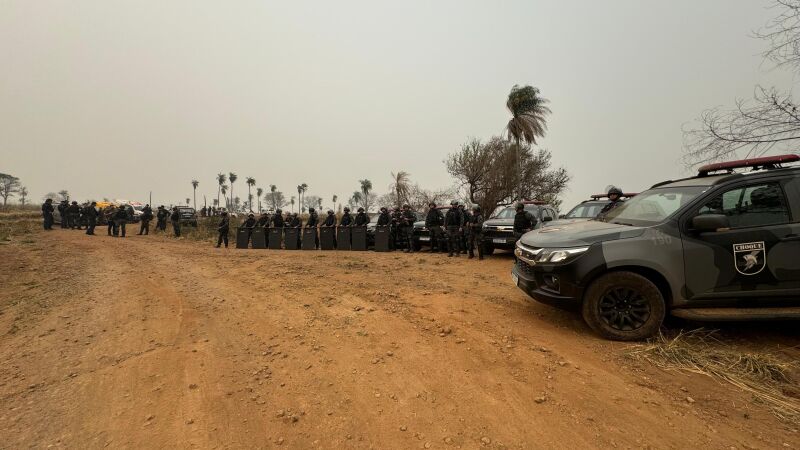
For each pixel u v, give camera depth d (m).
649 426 2.29
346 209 14.84
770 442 2.14
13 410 2.69
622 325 3.66
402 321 4.30
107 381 3.09
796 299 3.45
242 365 3.31
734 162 3.96
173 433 2.33
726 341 3.59
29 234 17.45
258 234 15.84
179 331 4.28
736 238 3.54
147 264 9.45
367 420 2.41
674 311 3.62
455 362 3.21
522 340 3.66
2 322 4.82
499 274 7.50
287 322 4.47
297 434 2.29
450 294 5.51
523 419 2.38
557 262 3.81
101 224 27.72
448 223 10.80
